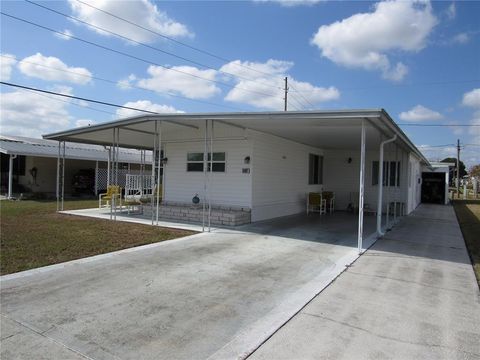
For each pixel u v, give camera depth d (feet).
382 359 10.35
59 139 43.16
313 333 11.94
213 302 14.51
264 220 38.34
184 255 22.12
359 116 22.89
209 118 29.27
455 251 24.86
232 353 10.60
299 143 46.16
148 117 32.45
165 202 42.16
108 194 41.09
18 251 21.99
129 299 14.66
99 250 22.88
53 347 10.77
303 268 19.70
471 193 122.93
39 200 60.08
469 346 11.17
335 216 44.57
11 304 13.94
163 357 10.33
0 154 73.97
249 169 36.04
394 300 15.05
